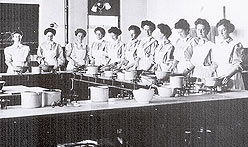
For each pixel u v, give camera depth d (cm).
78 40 812
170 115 334
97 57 803
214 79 398
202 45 479
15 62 702
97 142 310
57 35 1014
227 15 801
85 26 1052
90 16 1062
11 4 937
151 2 1111
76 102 339
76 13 1038
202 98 360
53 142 296
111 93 514
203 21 474
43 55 752
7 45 913
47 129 293
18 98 411
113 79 525
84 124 305
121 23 1109
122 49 735
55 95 325
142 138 327
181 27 469
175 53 587
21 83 586
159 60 552
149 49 614
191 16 925
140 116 322
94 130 309
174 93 376
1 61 900
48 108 312
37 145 291
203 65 475
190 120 343
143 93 331
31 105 311
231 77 454
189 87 404
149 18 1125
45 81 608
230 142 362
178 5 978
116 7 1103
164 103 333
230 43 448
